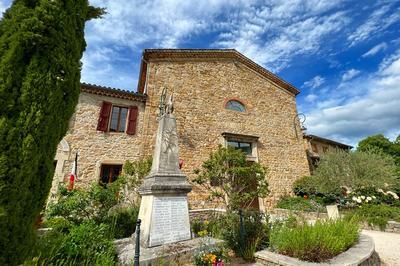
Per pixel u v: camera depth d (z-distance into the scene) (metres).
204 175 7.79
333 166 10.04
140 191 4.84
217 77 12.05
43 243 2.98
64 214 5.17
